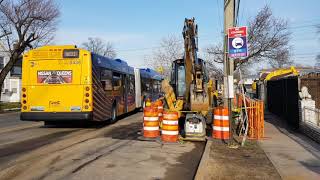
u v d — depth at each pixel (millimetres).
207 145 11328
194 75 14094
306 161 9133
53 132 15141
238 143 11984
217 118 13086
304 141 12398
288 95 18094
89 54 15680
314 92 16641
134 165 8938
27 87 15812
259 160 9312
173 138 12578
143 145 11828
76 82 15602
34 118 15648
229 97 11641
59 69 15695
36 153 10258
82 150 10805
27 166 8609
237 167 8508
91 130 15875
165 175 8062
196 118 13016
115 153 10398
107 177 7742
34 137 13578
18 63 52531
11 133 14789
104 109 17297
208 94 15273
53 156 9836
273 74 33938
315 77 16641
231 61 12352
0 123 19859
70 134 14500
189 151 10922
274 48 35344
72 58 15648
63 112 15523
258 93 38469
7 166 8594
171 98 15320
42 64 15781
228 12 12734
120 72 20875
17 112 32562
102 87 17062
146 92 29109
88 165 8805
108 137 13609
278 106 22422
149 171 8383
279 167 8477
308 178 7469
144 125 13539
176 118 12695
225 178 7508
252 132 13211
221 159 9445
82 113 15453
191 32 13852
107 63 18141
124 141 12625
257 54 35344
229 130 11617
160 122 14945
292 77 17297
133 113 26406
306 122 14242
